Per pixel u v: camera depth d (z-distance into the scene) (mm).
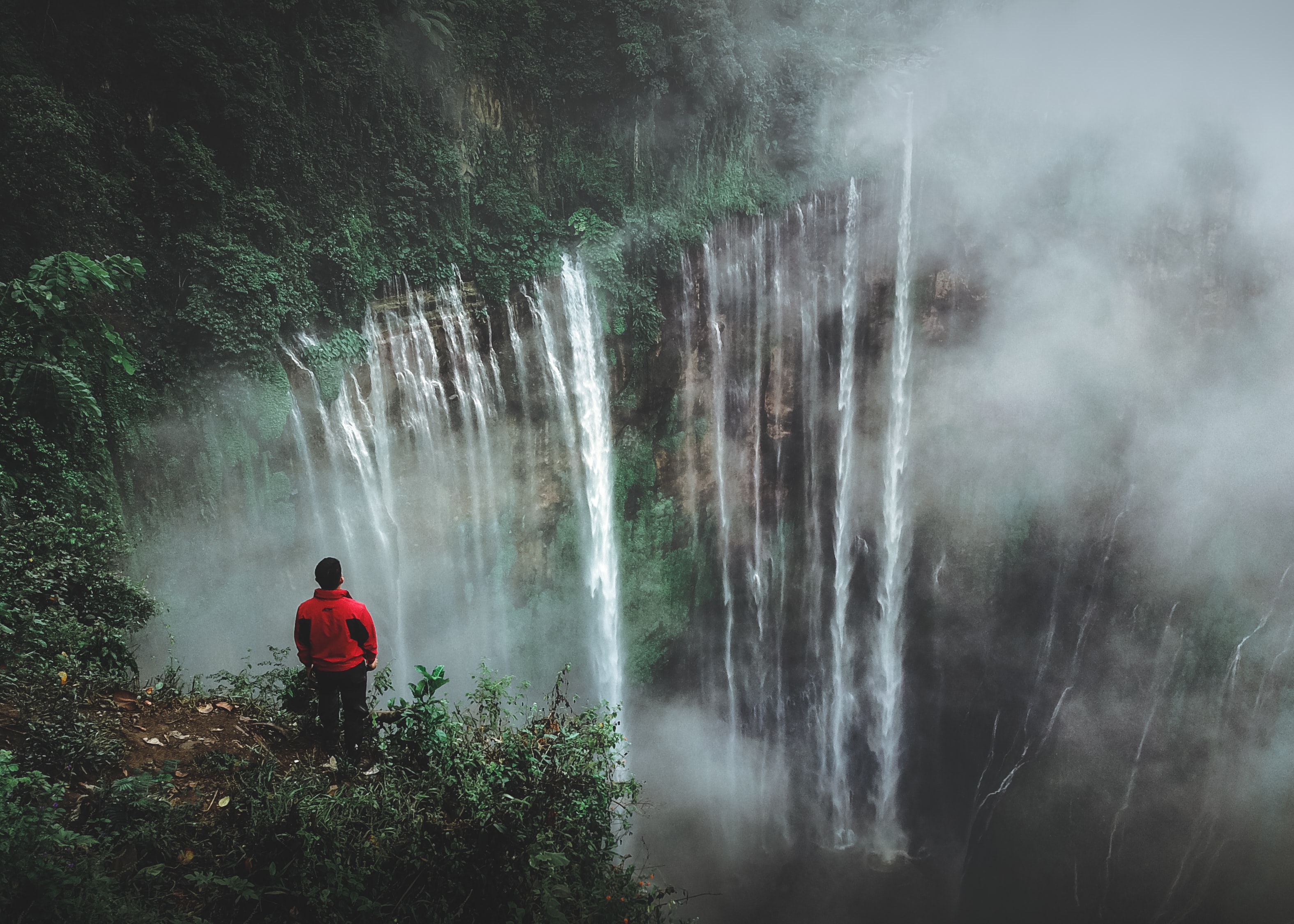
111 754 6512
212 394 18891
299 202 21000
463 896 6211
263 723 7676
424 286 24469
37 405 10930
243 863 5727
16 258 15953
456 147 25109
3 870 4637
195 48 18219
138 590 11430
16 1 16438
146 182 18031
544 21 26656
